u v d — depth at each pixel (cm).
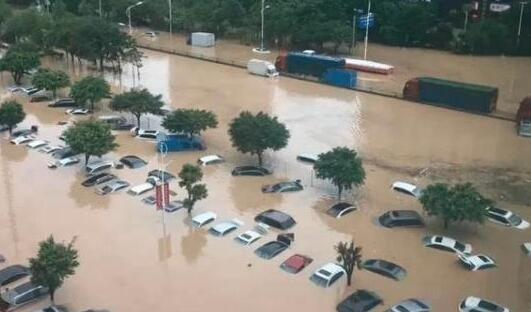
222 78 8744
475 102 7475
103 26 8856
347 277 4019
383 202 5144
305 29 10181
